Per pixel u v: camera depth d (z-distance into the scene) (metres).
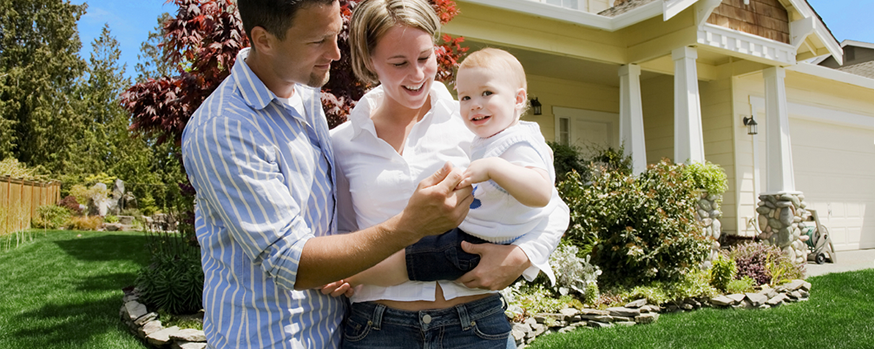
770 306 6.09
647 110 11.07
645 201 6.01
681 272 5.98
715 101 10.23
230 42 4.35
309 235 1.32
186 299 4.98
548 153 1.70
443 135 1.71
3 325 5.04
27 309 5.67
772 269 7.05
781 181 8.88
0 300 6.12
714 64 10.19
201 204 1.47
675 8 7.07
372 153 1.68
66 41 29.22
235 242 1.41
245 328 1.37
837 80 11.37
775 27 8.70
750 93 10.29
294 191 1.41
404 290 1.57
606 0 10.06
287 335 1.40
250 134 1.31
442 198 1.24
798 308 5.84
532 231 1.64
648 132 11.04
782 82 9.06
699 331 4.87
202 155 1.29
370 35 1.57
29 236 12.77
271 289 1.38
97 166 25.73
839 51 9.17
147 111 5.11
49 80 27.27
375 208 1.65
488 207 1.55
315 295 1.49
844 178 12.45
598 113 10.63
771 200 8.84
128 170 22.47
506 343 1.64
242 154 1.28
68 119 26.50
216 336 1.42
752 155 10.20
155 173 22.75
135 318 4.75
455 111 1.77
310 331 1.46
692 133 7.54
